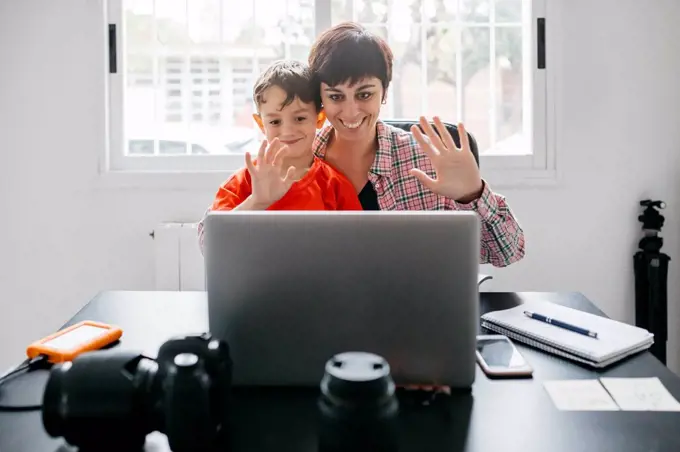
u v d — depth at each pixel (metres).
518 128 2.09
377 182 1.34
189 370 0.56
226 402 0.61
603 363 0.81
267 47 2.08
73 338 0.88
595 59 1.98
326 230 0.69
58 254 2.04
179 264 1.91
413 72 2.07
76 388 0.58
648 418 0.66
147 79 2.08
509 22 2.06
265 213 0.69
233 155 2.06
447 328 0.70
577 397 0.72
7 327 2.06
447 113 2.09
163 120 2.10
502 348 0.86
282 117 1.21
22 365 0.82
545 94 2.01
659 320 1.93
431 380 0.71
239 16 2.07
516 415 0.67
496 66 2.08
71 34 1.99
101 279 2.04
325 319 0.70
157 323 1.01
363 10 2.05
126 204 2.02
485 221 1.08
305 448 0.61
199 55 2.08
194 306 1.11
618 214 2.02
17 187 2.02
